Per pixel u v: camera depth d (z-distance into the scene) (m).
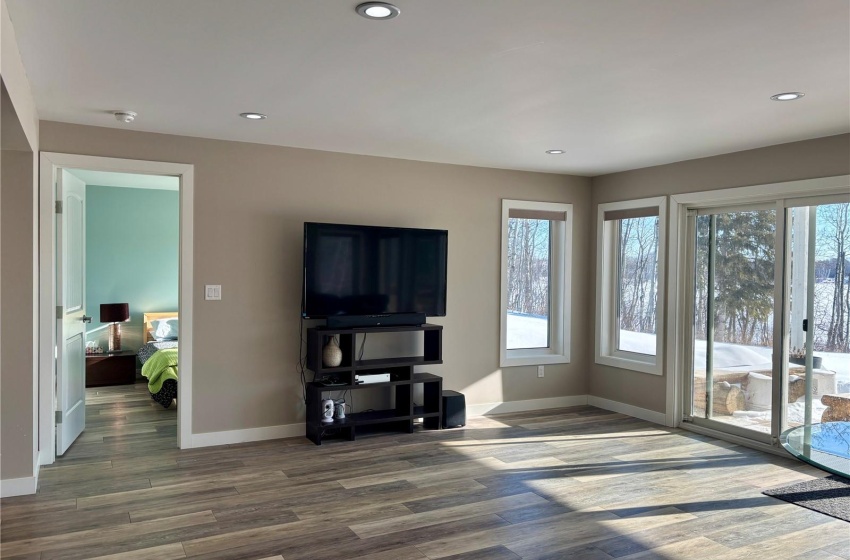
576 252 6.49
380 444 4.98
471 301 5.96
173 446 4.84
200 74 3.22
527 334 6.43
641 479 4.19
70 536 3.20
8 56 2.38
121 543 3.12
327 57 2.94
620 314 6.34
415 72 3.15
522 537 3.25
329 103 3.76
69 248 4.72
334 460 4.54
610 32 2.59
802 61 2.92
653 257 5.93
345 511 3.57
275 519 3.45
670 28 2.54
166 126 4.42
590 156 5.38
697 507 3.70
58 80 3.34
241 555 3.01
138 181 7.41
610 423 5.74
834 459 2.81
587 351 6.60
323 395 5.36
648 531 3.35
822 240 4.55
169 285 8.27
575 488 4.00
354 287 5.18
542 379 6.36
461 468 4.39
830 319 4.50
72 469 4.26
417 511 3.59
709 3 2.29
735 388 5.20
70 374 4.78
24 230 3.72
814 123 4.09
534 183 6.24
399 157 5.51
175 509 3.57
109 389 7.21
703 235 5.49
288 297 5.14
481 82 3.31
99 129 4.44
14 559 2.94
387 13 2.41
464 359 5.95
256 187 4.99
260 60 2.99
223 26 2.57
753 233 5.06
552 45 2.75
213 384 4.88
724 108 3.76
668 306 5.64
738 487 4.05
